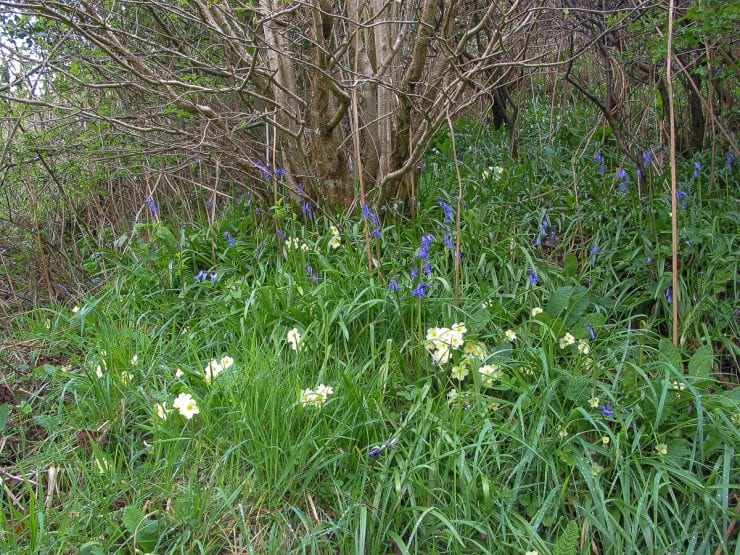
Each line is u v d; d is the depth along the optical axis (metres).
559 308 3.12
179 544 2.25
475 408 2.67
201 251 4.10
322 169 4.40
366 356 3.07
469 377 2.91
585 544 2.31
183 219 4.92
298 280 3.48
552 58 5.89
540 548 2.21
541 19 5.12
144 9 4.79
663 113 4.51
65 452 2.68
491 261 3.77
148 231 4.24
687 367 3.04
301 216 4.34
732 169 4.58
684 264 3.65
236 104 5.00
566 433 2.56
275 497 2.44
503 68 5.36
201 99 4.79
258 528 2.35
